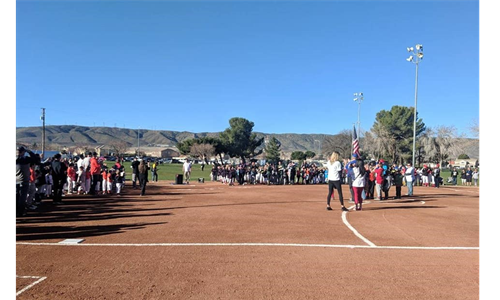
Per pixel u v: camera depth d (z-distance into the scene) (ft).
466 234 30.71
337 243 26.25
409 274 19.43
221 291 16.58
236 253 22.95
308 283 17.79
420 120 241.35
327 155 254.68
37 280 17.69
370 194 65.72
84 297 15.69
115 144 430.61
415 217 40.24
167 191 73.87
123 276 18.42
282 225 33.22
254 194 67.31
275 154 377.09
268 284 17.56
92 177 61.52
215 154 330.34
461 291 17.07
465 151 221.25
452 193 79.66
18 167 35.58
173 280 17.93
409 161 238.27
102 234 28.27
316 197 62.69
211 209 44.24
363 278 18.66
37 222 33.55
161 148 544.62
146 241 25.95
